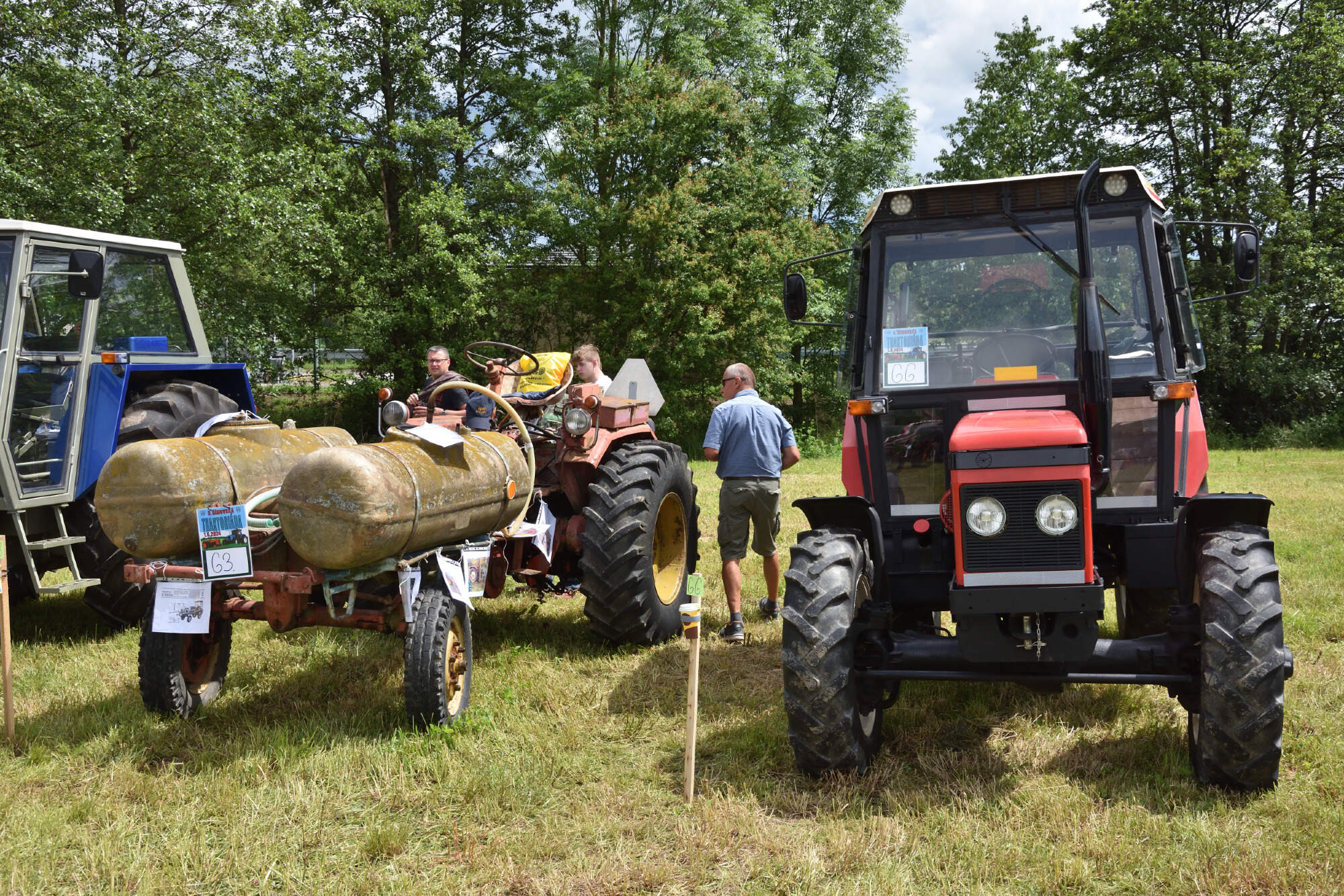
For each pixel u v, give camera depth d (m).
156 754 3.96
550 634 5.75
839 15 28.22
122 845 3.15
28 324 5.46
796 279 4.68
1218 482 13.50
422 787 3.59
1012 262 4.05
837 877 2.93
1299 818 3.10
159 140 15.03
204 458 4.12
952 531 3.86
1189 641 3.41
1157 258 3.92
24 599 6.76
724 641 5.63
